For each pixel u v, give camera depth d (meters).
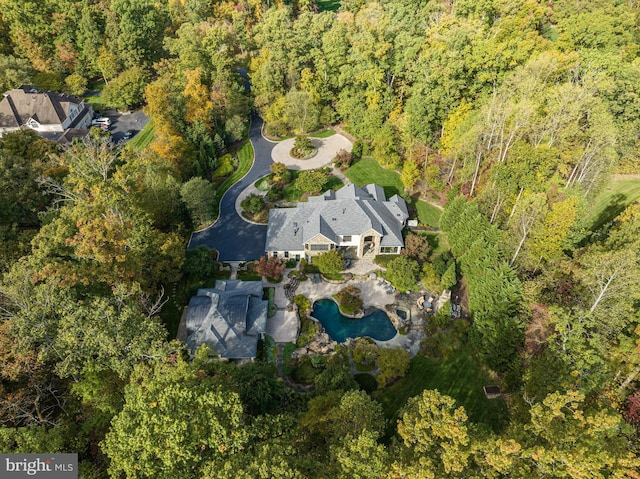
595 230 62.12
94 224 44.25
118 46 107.00
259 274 61.66
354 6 135.25
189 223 70.06
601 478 22.78
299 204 67.06
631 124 69.94
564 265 50.38
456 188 72.56
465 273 58.31
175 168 72.88
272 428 32.53
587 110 65.06
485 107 67.75
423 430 27.98
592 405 33.34
